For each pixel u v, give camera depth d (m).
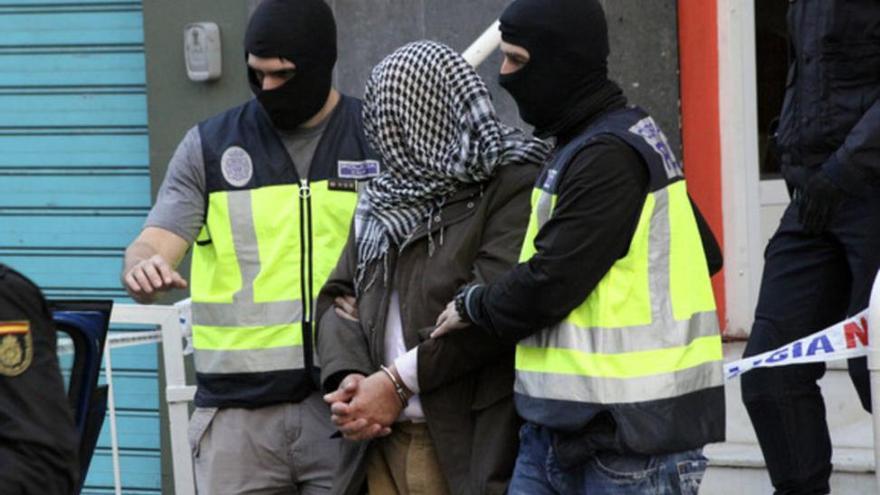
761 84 17.53
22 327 8.32
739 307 17.70
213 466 12.45
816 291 13.04
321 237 12.38
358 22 17.94
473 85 11.21
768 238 17.61
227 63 18.58
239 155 12.52
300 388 12.28
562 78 10.50
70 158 19.69
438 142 11.25
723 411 10.43
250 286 12.37
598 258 10.06
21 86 19.77
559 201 10.18
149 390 19.34
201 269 12.64
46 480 8.21
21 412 8.21
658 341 10.16
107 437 19.45
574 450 10.23
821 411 13.16
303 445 12.26
